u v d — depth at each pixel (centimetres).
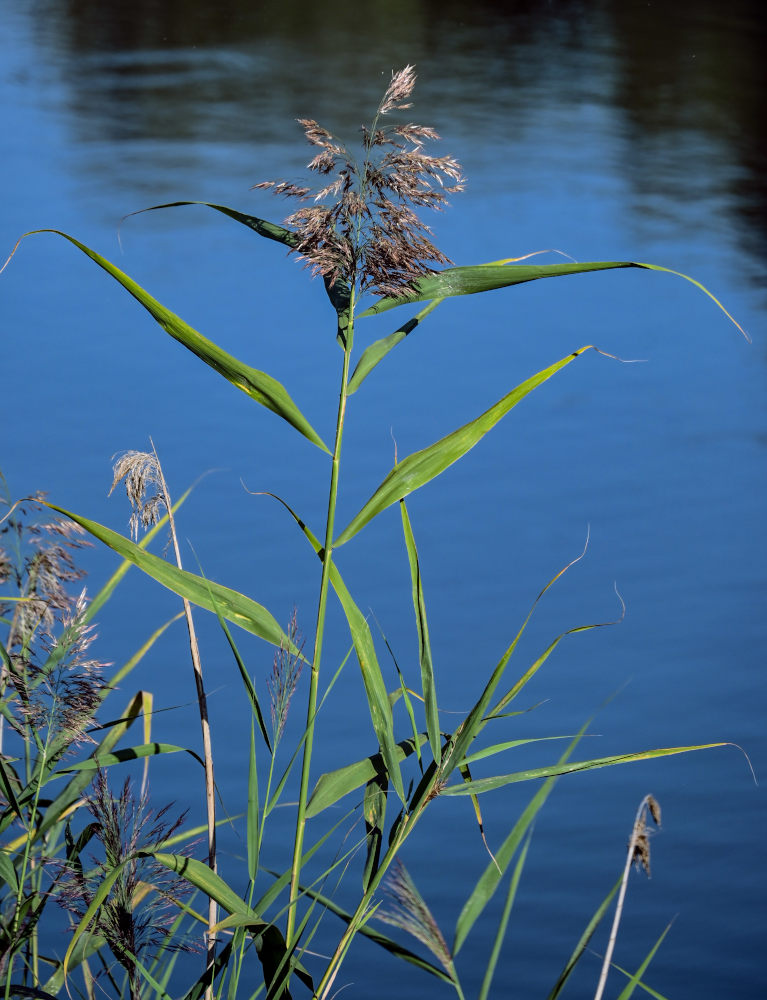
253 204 1784
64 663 199
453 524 922
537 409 1177
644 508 960
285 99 2550
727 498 977
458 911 521
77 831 401
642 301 1495
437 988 475
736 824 588
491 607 791
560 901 536
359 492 958
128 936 187
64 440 1023
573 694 699
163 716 638
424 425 1101
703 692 697
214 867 211
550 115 2542
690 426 1141
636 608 797
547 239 1711
